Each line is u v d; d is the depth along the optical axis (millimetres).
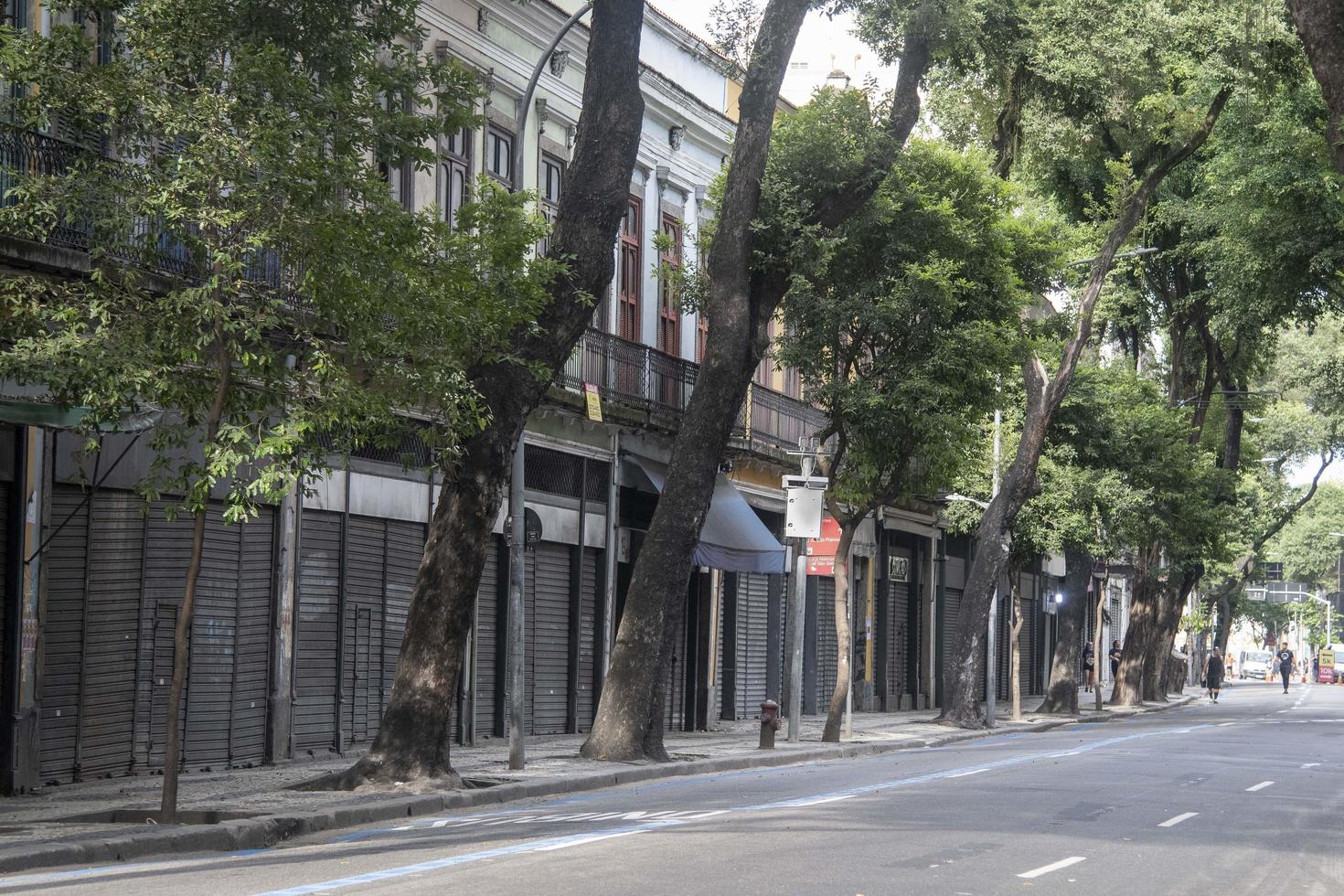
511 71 28062
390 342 15172
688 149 34969
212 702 20953
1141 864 12914
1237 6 32250
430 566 18906
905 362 29172
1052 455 45031
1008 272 30297
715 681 34719
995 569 39094
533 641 28500
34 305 13867
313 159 14281
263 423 14875
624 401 30781
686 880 11023
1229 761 25812
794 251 25672
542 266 17750
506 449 19203
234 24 15383
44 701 18234
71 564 18766
